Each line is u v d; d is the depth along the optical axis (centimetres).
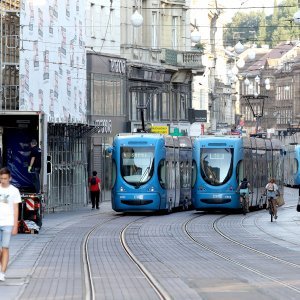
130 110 10531
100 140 9756
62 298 2695
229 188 7425
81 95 8856
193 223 6419
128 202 7150
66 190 7988
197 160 7481
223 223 6456
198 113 12256
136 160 7188
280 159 9112
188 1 12181
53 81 7938
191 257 4069
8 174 3061
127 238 5122
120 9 10438
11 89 7481
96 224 6244
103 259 3941
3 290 2891
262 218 7050
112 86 10069
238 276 3294
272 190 6725
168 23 11662
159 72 11156
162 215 7338
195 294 2789
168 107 11562
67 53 8350
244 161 7544
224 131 13325
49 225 6122
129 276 3288
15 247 4450
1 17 7488
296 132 17588
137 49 10688
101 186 9712
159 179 7188
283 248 4581
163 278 3222
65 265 3669
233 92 18500
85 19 9188
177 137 7875
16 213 3083
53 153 7644
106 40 10088
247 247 4625
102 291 2856
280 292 2845
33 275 3303
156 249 4472
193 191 7494
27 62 7475
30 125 5531
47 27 7819
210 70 15962
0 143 5634
